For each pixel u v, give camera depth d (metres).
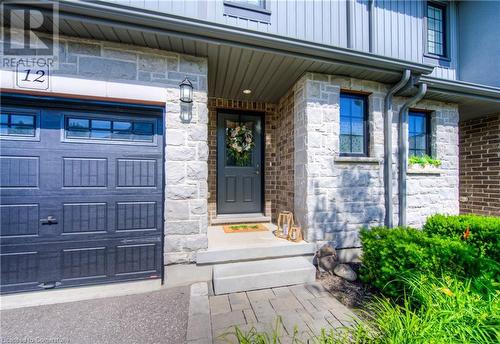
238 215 4.39
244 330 1.90
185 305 2.28
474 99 3.78
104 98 2.51
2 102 2.40
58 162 2.54
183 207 2.73
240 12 3.29
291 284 2.66
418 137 4.00
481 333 1.23
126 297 2.42
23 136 2.45
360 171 3.41
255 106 4.49
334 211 3.28
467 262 2.06
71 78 2.41
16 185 2.44
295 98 3.56
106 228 2.66
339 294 2.47
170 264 2.69
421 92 3.25
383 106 3.54
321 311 2.17
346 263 3.28
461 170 4.93
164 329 1.93
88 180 2.62
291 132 3.79
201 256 2.74
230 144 4.44
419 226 3.73
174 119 2.72
